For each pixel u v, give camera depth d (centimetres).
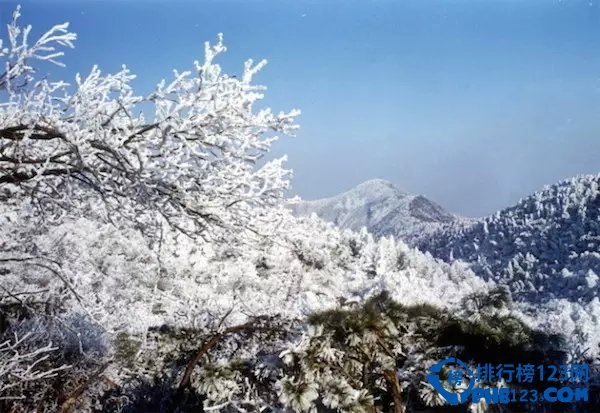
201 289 1833
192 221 494
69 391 529
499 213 11212
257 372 422
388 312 378
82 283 796
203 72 441
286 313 483
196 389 461
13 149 438
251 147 478
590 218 9056
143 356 546
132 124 433
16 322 538
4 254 574
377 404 366
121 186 434
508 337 379
